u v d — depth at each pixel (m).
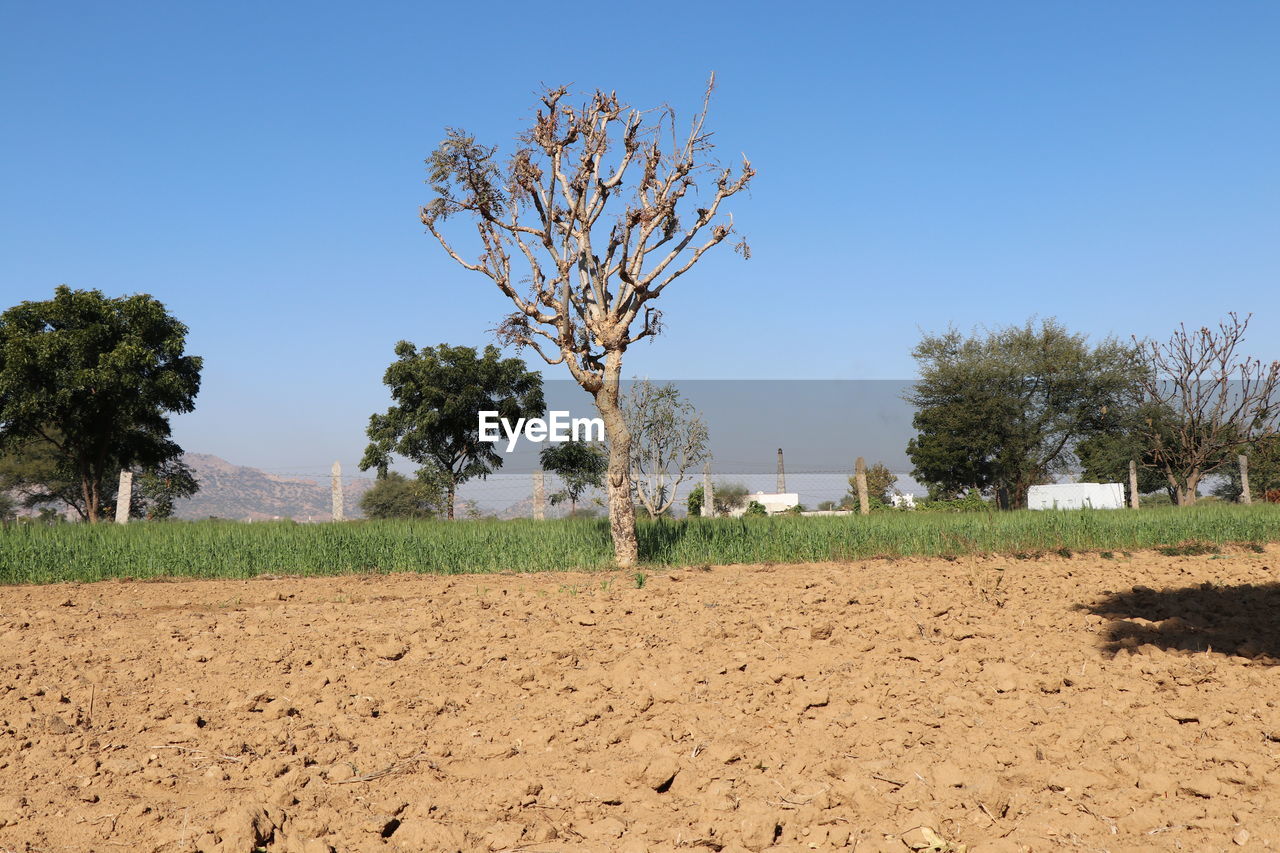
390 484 34.66
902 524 16.56
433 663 7.06
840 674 6.37
